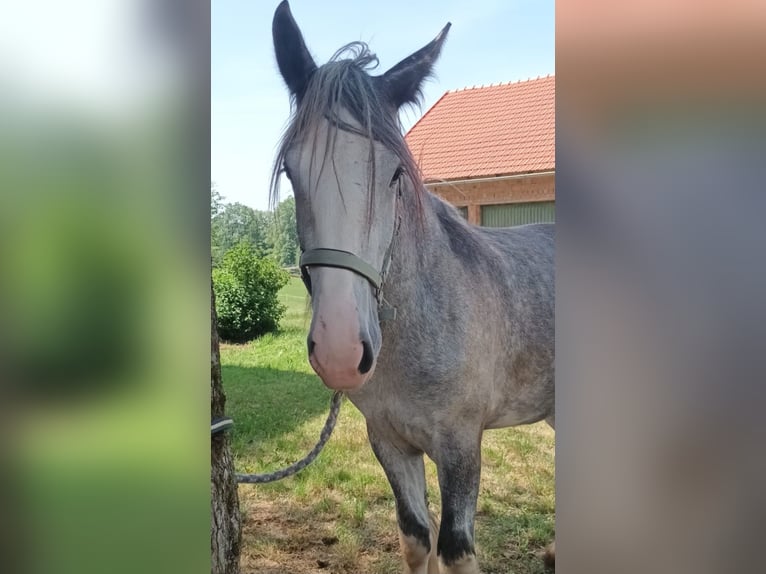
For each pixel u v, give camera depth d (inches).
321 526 123.6
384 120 67.5
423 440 79.6
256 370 221.1
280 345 247.9
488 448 155.2
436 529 89.5
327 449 157.5
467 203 193.2
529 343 90.5
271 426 172.1
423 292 76.0
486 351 81.5
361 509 128.3
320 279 63.2
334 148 64.1
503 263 90.5
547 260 99.6
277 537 118.8
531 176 184.7
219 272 253.3
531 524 118.7
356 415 181.6
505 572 103.7
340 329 61.2
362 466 149.3
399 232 72.8
